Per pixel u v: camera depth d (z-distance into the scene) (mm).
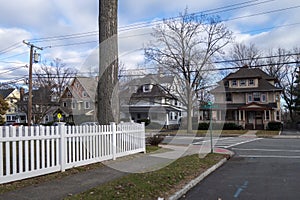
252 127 38219
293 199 6316
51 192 6070
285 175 9125
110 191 6086
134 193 6031
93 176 7637
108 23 11602
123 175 7793
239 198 6402
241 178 8633
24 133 7082
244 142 22188
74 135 8594
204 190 7113
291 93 47844
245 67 42406
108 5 11633
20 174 6941
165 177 7668
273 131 34281
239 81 40719
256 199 6328
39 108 48719
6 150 6676
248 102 40062
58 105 46875
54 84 49219
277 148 17750
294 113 49812
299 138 26516
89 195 5785
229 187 7438
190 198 6367
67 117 43406
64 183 6852
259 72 41594
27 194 5906
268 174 9297
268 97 39406
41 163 7574
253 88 39781
